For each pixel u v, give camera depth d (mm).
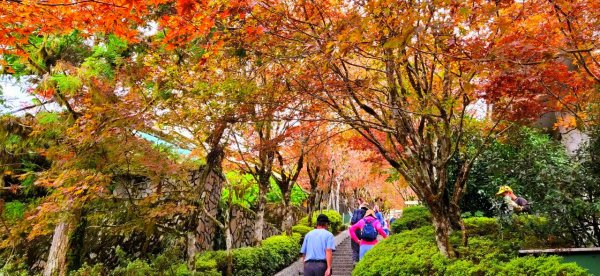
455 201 6762
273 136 10422
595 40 4766
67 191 5219
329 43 4332
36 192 7383
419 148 6238
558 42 5328
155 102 6129
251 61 5766
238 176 13508
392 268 5723
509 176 7027
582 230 5977
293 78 5762
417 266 5547
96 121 5484
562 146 7797
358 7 4875
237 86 5613
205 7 4527
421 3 3885
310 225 15867
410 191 27141
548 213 6012
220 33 5102
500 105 6156
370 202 25281
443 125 6492
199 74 6102
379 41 4375
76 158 5555
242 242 12773
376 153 10258
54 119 5848
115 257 8219
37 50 6234
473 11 4406
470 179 8977
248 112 6207
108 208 6613
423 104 5945
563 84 5793
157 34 6422
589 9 4562
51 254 6129
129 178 6941
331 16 5223
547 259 4469
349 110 7555
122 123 5676
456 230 6840
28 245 7922
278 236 12438
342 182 23656
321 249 6641
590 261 4578
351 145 11781
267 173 11469
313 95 5836
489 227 6973
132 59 6582
